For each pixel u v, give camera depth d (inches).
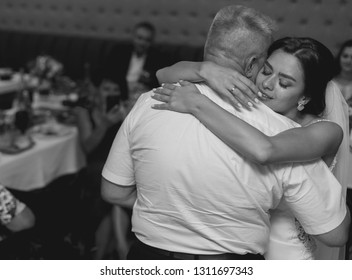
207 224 43.3
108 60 173.2
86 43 213.9
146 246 46.9
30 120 121.3
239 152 41.4
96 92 129.5
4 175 97.2
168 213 44.2
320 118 49.8
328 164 48.3
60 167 115.5
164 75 48.5
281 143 40.4
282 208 48.3
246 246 44.4
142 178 45.1
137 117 45.9
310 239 51.1
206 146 41.6
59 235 89.7
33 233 82.0
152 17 207.0
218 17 44.6
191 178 41.8
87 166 112.6
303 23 182.5
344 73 112.0
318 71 44.4
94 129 117.9
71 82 161.6
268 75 45.2
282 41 45.4
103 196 51.5
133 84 137.3
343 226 44.6
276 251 50.0
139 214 47.1
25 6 226.7
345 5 175.9
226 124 40.6
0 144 105.4
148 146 43.6
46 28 227.0
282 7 183.3
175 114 43.3
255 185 41.6
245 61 43.5
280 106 45.1
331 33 179.5
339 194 44.1
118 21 214.1
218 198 41.8
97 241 102.0
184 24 201.9
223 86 42.8
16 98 142.9
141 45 169.2
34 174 106.3
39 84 151.0
